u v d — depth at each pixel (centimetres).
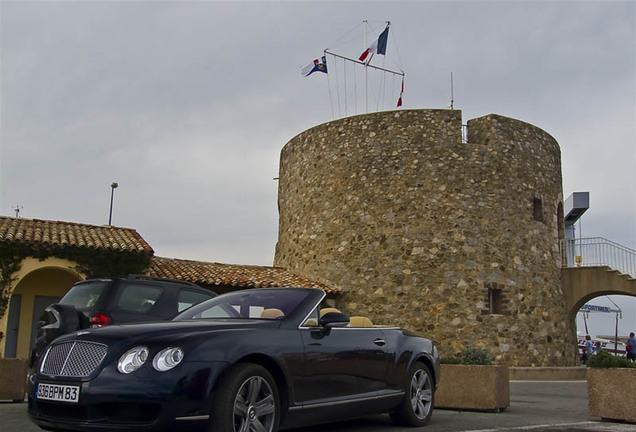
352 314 2267
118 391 515
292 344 621
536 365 2195
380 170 2334
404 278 2216
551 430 770
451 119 2323
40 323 989
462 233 2220
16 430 728
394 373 768
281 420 599
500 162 2314
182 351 534
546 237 2381
